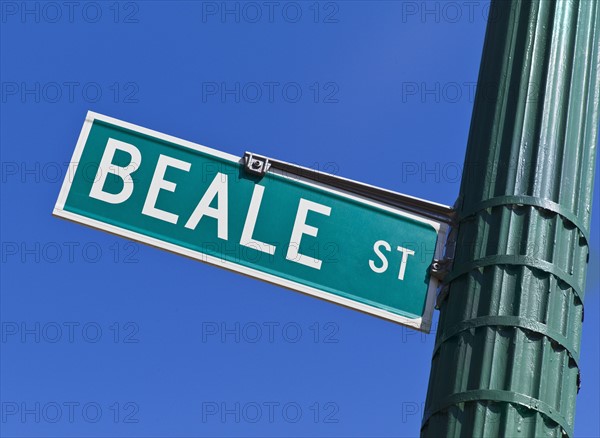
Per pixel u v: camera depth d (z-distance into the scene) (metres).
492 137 6.97
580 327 6.55
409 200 7.05
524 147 6.86
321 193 7.06
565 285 6.50
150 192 7.01
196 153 7.14
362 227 6.97
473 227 6.74
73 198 6.96
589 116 7.18
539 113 6.96
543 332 6.27
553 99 7.03
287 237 6.93
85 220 6.91
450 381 6.28
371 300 6.77
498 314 6.33
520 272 6.43
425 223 7.00
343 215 7.00
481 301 6.43
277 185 7.08
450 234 6.95
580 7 7.41
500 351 6.22
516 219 6.63
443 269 6.82
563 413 6.19
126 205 6.98
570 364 6.38
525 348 6.21
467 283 6.55
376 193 7.06
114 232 6.90
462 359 6.30
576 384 6.45
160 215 6.96
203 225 6.95
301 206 7.02
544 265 6.46
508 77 7.15
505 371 6.16
